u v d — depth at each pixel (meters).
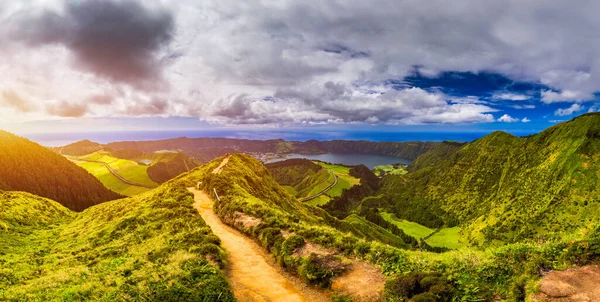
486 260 12.98
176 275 16.61
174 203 43.19
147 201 53.44
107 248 31.55
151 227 34.47
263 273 18.89
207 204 43.97
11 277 25.31
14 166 165.62
